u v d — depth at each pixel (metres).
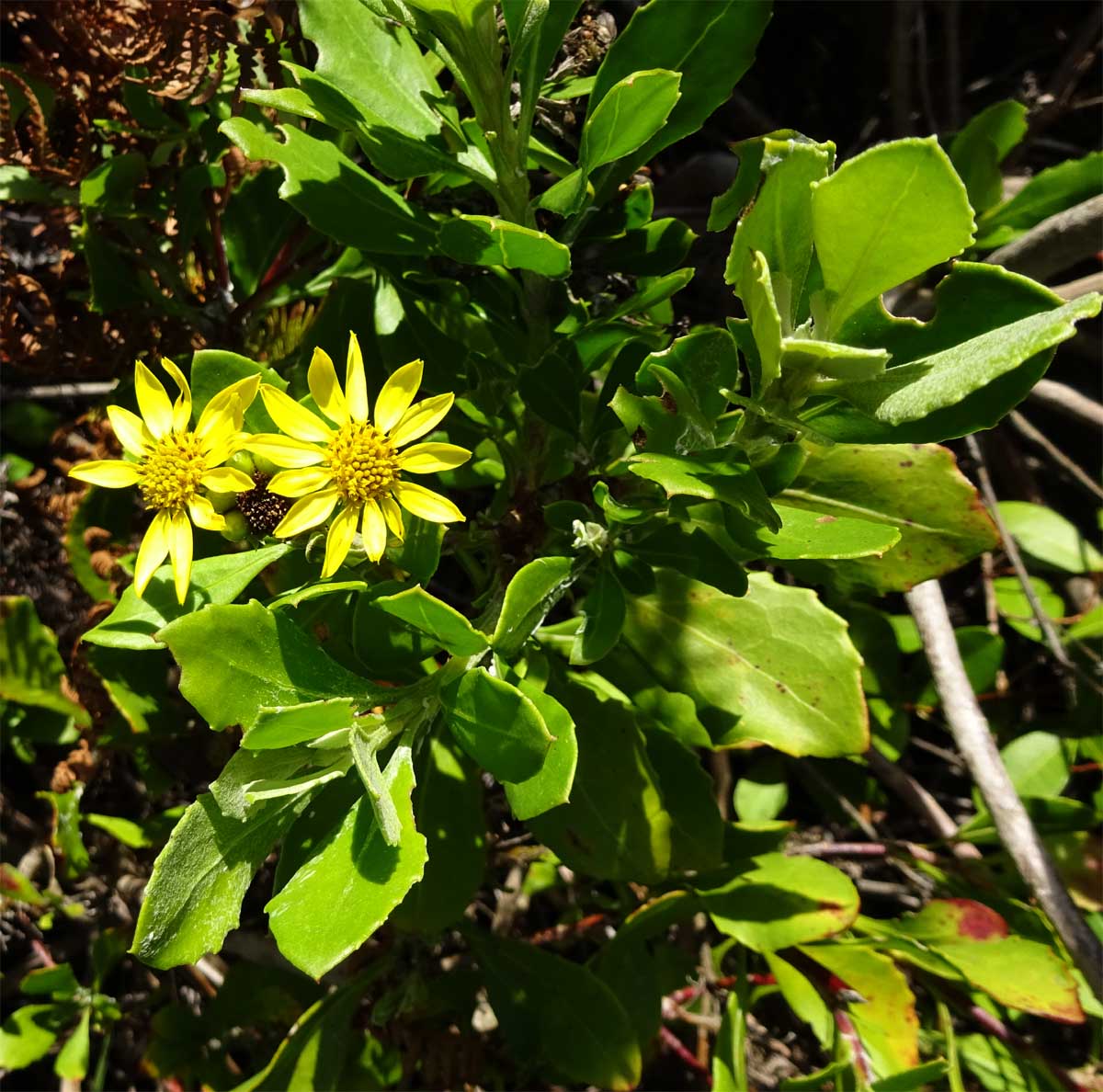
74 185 0.23
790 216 0.14
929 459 0.21
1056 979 0.23
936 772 0.34
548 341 0.20
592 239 0.20
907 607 0.31
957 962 0.24
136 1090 0.30
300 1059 0.24
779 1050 0.32
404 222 0.17
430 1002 0.26
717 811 0.22
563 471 0.21
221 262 0.24
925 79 0.33
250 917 0.29
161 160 0.23
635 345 0.19
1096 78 0.36
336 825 0.16
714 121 0.35
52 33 0.22
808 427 0.14
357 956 0.27
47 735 0.28
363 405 0.16
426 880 0.21
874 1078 0.23
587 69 0.22
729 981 0.28
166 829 0.27
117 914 0.29
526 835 0.28
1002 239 0.25
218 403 0.16
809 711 0.20
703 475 0.15
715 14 0.17
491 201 0.23
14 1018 0.27
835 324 0.13
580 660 0.17
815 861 0.24
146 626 0.15
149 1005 0.30
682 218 0.30
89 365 0.24
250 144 0.16
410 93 0.18
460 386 0.21
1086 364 0.34
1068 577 0.32
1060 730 0.30
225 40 0.21
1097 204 0.23
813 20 0.36
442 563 0.31
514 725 0.14
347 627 0.19
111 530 0.25
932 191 0.11
